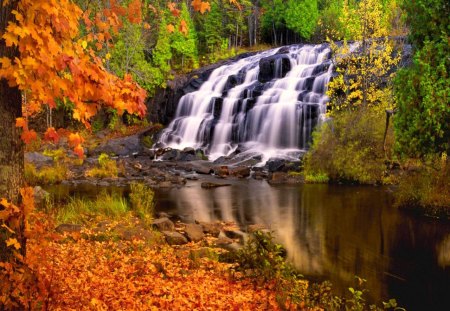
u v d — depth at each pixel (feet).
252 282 25.39
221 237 37.73
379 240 36.73
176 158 93.04
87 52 16.20
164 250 31.89
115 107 15.74
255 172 75.61
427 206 47.55
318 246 35.27
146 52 147.23
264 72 112.37
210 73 127.24
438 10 41.75
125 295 21.81
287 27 175.73
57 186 65.77
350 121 67.77
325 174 67.62
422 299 24.89
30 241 18.70
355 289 26.27
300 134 90.53
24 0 13.55
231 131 101.55
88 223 38.24
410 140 44.09
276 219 44.88
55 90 14.15
